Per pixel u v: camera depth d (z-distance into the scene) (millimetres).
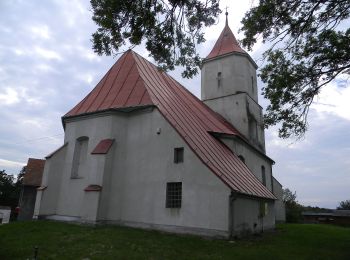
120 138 17750
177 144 16062
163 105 18250
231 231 13781
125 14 8742
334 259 11781
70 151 18875
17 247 11555
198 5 9555
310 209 62219
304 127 14461
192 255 10836
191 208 14758
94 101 19469
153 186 16203
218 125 21875
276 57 13828
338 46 12547
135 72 20125
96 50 9312
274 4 11258
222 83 29156
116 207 16641
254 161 25156
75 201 17609
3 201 53344
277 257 11383
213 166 15234
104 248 11281
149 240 12797
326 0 11125
